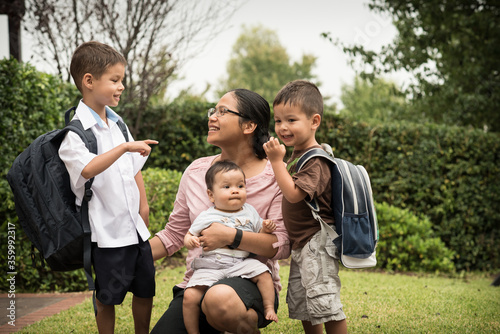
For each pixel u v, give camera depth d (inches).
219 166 109.0
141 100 315.6
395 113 496.4
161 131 336.5
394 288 215.0
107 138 110.5
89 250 102.0
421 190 345.7
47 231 103.3
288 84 117.0
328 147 119.8
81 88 111.0
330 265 109.1
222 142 113.7
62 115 245.3
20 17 280.1
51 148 104.6
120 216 106.4
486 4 432.8
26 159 105.3
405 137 348.8
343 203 109.0
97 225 103.4
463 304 184.2
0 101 207.5
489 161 355.3
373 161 345.7
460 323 153.4
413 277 269.0
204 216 107.3
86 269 100.9
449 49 439.8
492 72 450.0
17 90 211.0
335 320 108.7
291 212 111.3
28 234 109.0
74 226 101.2
